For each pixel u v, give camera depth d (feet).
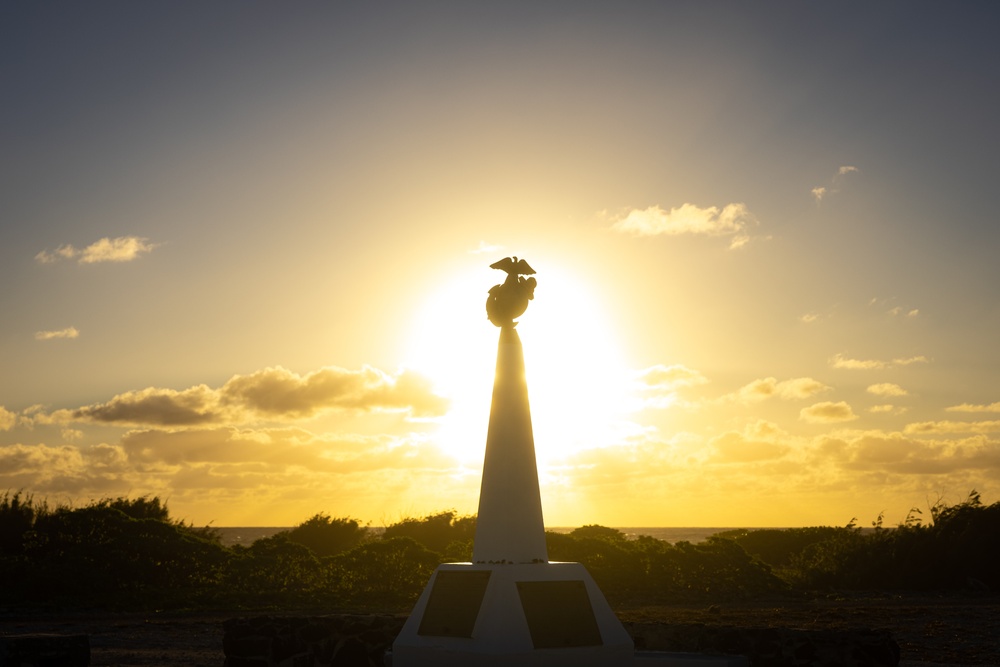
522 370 42.68
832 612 99.55
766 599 120.26
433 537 158.71
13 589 102.78
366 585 114.11
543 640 37.14
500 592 37.55
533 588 38.29
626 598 116.16
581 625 38.58
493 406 42.37
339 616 50.93
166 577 110.42
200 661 60.44
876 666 46.75
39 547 115.34
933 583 138.00
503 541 40.45
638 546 139.64
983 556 138.10
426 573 117.91
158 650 66.69
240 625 50.57
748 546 196.24
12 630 79.10
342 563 119.14
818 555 150.30
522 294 43.34
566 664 37.22
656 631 50.44
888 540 145.28
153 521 121.49
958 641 73.97
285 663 49.65
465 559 124.36
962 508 144.66
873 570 140.67
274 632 50.19
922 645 71.41
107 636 75.15
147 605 97.71
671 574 126.62
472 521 162.40
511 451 41.45
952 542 140.77
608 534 163.84
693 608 106.73
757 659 48.03
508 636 36.45
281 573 114.32
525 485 41.19
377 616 50.62
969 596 126.62
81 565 107.86
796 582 141.49
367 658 48.98
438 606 39.29
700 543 140.77
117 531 117.29
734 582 127.85
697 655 43.57
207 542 126.00
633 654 40.14
